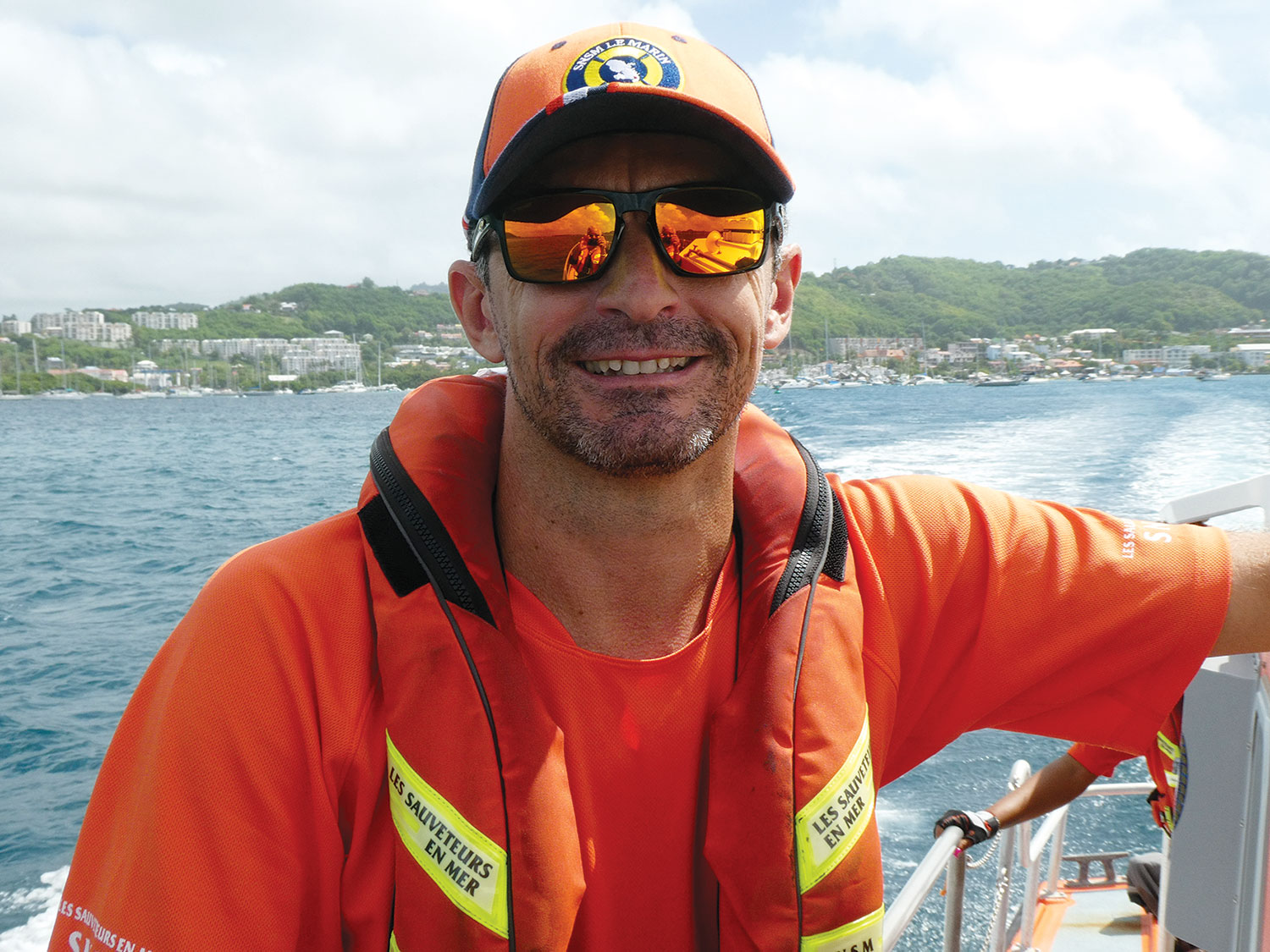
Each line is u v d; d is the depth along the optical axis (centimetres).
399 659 119
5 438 6588
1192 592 149
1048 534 154
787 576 134
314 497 3356
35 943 693
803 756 126
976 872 634
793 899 123
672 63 125
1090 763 289
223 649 117
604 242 118
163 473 4216
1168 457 2447
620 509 125
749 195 123
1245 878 185
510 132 128
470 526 125
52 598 1861
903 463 2480
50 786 965
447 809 116
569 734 126
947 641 152
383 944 120
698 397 124
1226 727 189
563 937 116
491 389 146
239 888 110
